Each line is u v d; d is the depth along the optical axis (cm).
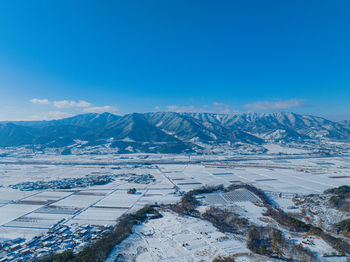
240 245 8450
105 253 7931
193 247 8325
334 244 8388
